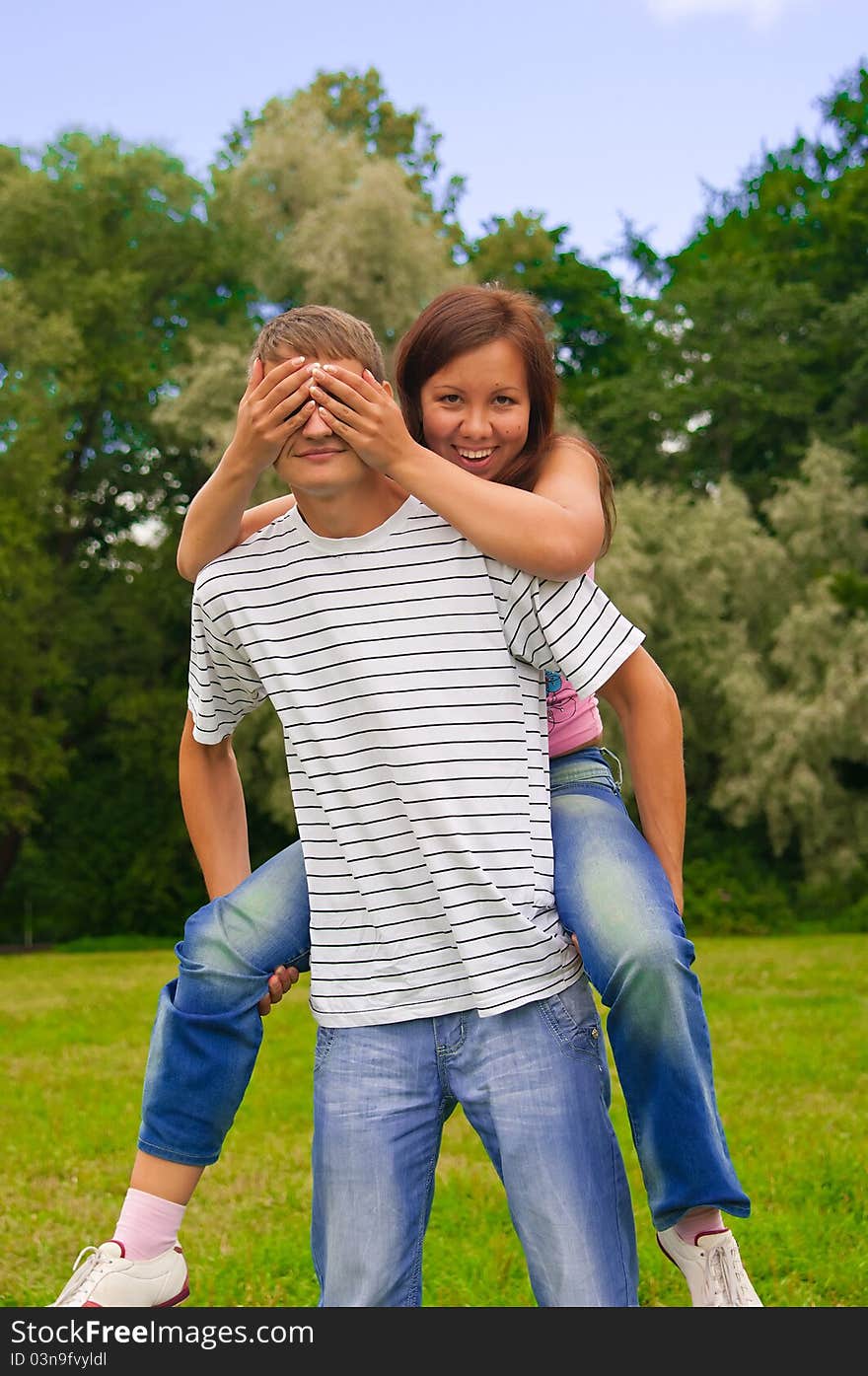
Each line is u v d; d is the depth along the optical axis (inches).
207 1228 174.4
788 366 1164.5
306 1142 228.8
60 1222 182.4
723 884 948.0
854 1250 157.2
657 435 1150.3
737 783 900.6
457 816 83.0
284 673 88.1
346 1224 83.6
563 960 85.0
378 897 84.9
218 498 88.7
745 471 1208.8
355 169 994.7
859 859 941.2
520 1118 81.4
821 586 896.9
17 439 906.1
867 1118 234.8
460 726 84.1
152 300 1061.1
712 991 443.8
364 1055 85.0
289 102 1028.5
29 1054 343.6
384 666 84.8
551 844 87.7
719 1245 90.4
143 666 1050.1
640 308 1295.5
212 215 1039.0
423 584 85.9
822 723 870.4
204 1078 90.0
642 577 909.2
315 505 86.9
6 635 915.4
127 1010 441.7
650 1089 80.8
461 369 95.1
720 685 896.9
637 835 89.1
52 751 930.7
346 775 85.7
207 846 104.7
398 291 885.8
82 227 1013.8
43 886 1085.8
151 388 1003.3
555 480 92.6
